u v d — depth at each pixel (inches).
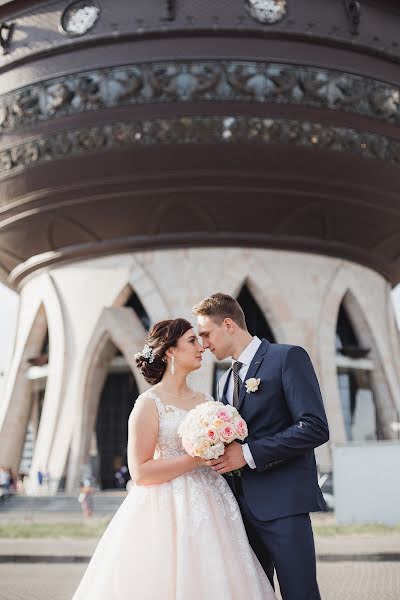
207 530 248.1
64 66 1425.9
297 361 257.8
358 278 1785.2
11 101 1462.8
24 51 1450.5
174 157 1441.9
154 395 261.3
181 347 267.1
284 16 1405.0
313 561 247.3
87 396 1704.0
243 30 1384.1
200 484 256.2
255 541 267.1
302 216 1581.0
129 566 246.7
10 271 1877.5
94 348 1694.1
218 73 1382.9
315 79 1409.9
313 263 1707.7
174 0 1391.5
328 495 1451.8
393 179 1546.5
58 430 1697.8
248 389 257.6
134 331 1668.3
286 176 1473.9
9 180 1542.8
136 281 1669.5
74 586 569.9
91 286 1715.1
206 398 274.8
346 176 1503.4
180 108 1398.9
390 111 1477.6
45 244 1699.1
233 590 245.6
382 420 1814.7
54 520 1300.4
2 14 1491.1
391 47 1471.5
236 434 243.6
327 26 1425.9
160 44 1391.5
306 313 1679.4
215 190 1491.1
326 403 1657.2
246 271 1653.5
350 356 1792.6
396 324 1964.8
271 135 1418.6
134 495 256.8
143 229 1614.2
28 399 1873.8
